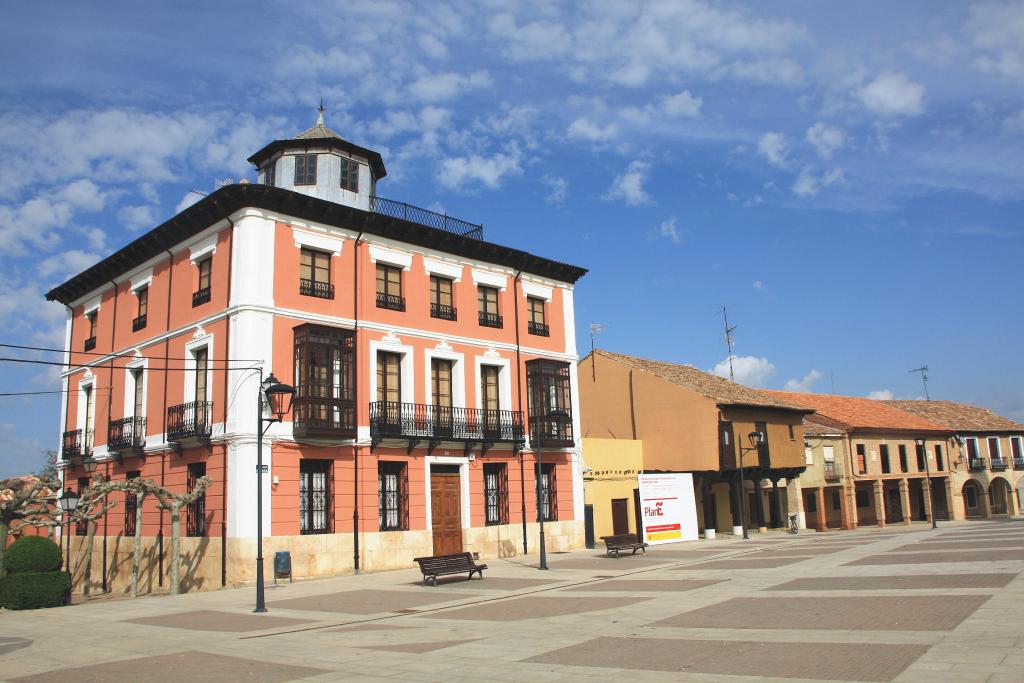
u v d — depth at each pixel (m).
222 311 22.11
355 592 18.14
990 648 8.88
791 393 51.31
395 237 25.31
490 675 8.97
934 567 17.55
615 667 9.09
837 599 13.59
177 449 22.92
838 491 47.25
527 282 29.89
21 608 17.48
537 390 28.58
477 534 25.83
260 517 15.69
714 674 8.45
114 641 12.29
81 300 30.20
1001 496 59.47
